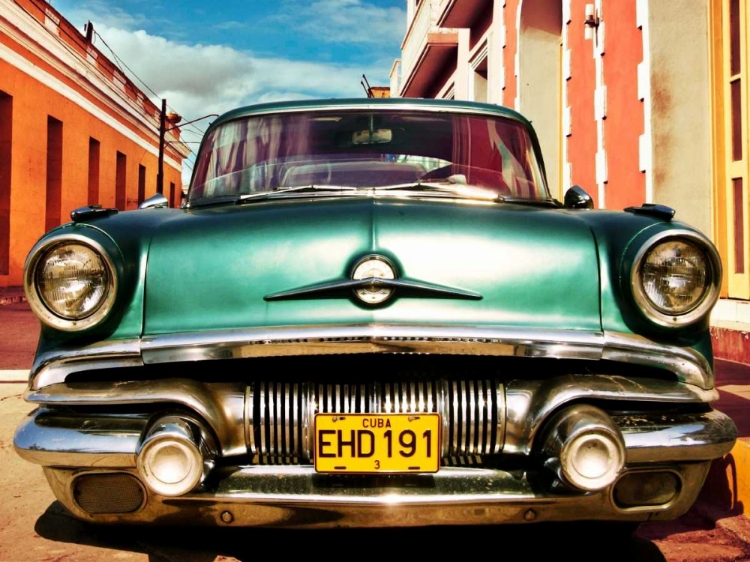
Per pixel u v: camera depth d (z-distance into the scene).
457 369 2.36
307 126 3.37
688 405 2.40
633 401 2.36
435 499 2.15
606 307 2.39
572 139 8.88
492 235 2.43
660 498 2.33
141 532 2.88
